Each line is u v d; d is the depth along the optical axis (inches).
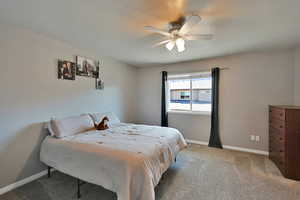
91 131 103.0
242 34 88.8
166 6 61.8
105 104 139.5
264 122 123.0
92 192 75.1
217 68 136.6
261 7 62.1
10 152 78.4
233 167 100.4
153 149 72.6
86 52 120.4
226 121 137.0
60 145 79.1
